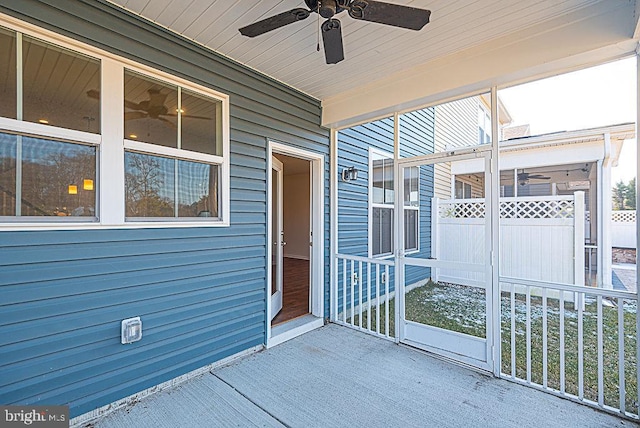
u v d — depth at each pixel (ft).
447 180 10.83
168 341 8.36
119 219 7.42
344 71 10.69
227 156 9.77
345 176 15.30
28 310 6.22
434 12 7.48
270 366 9.58
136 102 7.82
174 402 7.69
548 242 16.34
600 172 17.89
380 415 7.26
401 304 11.46
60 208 6.64
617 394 8.31
